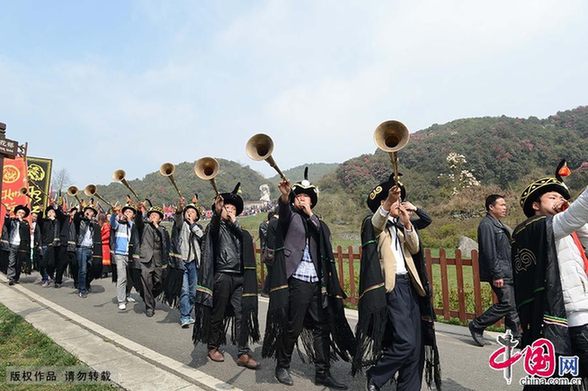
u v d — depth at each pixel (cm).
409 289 334
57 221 1023
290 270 384
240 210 486
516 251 277
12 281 1047
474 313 646
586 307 250
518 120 5253
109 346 518
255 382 409
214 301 466
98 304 828
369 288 325
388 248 337
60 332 583
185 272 646
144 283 715
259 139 355
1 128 657
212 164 441
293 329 384
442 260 689
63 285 1081
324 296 390
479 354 496
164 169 588
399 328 318
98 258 939
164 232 743
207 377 411
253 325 449
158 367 446
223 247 468
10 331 577
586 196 232
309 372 437
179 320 688
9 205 1500
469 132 5119
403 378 320
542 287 257
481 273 518
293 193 410
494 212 521
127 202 830
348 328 400
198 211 666
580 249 265
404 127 288
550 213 279
